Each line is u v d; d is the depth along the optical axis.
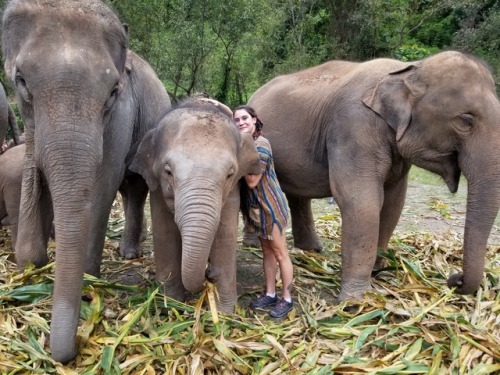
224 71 14.00
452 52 3.41
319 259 4.53
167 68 11.59
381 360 2.73
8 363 2.54
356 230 3.54
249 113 3.61
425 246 4.84
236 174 3.04
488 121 3.20
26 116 2.68
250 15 12.04
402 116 3.40
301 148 4.08
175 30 11.91
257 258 4.58
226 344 2.76
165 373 2.58
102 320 2.91
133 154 3.75
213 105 3.36
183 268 2.64
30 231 3.18
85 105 2.38
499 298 3.49
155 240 3.33
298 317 3.38
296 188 4.29
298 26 17.36
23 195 3.16
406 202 7.40
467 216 3.29
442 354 2.81
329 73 4.16
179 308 3.11
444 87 3.27
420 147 3.41
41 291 3.05
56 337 2.51
